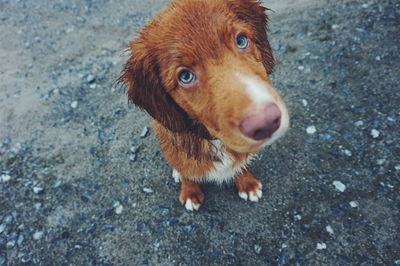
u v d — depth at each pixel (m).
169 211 0.47
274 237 0.42
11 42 0.79
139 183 0.50
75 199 0.50
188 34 0.28
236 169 0.42
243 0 0.34
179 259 0.43
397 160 0.45
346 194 0.43
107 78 0.65
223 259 0.41
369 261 0.39
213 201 0.47
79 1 0.87
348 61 0.56
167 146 0.40
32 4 0.90
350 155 0.46
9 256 0.46
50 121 0.61
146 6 0.80
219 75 0.27
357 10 0.64
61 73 0.69
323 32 0.62
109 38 0.74
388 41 0.57
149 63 0.31
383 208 0.42
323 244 0.40
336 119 0.50
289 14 0.67
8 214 0.50
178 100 0.31
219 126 0.28
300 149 0.48
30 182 0.53
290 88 0.55
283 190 0.45
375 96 0.51
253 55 0.30
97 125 0.58
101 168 0.53
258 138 0.25
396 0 0.63
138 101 0.35
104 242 0.45
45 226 0.48
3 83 0.70
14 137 0.60
